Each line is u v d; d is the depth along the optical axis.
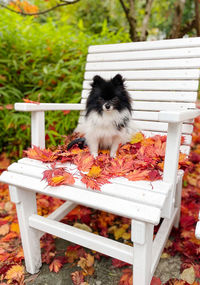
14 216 1.83
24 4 3.21
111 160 1.12
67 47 2.64
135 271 0.94
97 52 2.00
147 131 1.72
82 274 1.28
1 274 1.29
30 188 1.04
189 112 1.02
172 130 0.93
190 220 1.65
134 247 0.90
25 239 1.24
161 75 1.72
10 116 2.27
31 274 1.31
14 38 2.49
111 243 1.00
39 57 2.55
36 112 1.34
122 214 0.83
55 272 1.32
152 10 3.96
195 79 1.61
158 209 0.81
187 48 1.65
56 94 2.38
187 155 1.36
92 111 1.38
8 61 2.35
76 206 1.87
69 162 1.17
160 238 1.28
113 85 1.38
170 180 0.97
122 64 1.88
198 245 1.45
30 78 2.46
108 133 1.38
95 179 0.98
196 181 2.30
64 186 0.99
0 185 2.29
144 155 1.20
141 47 1.82
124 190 0.90
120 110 1.37
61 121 2.36
